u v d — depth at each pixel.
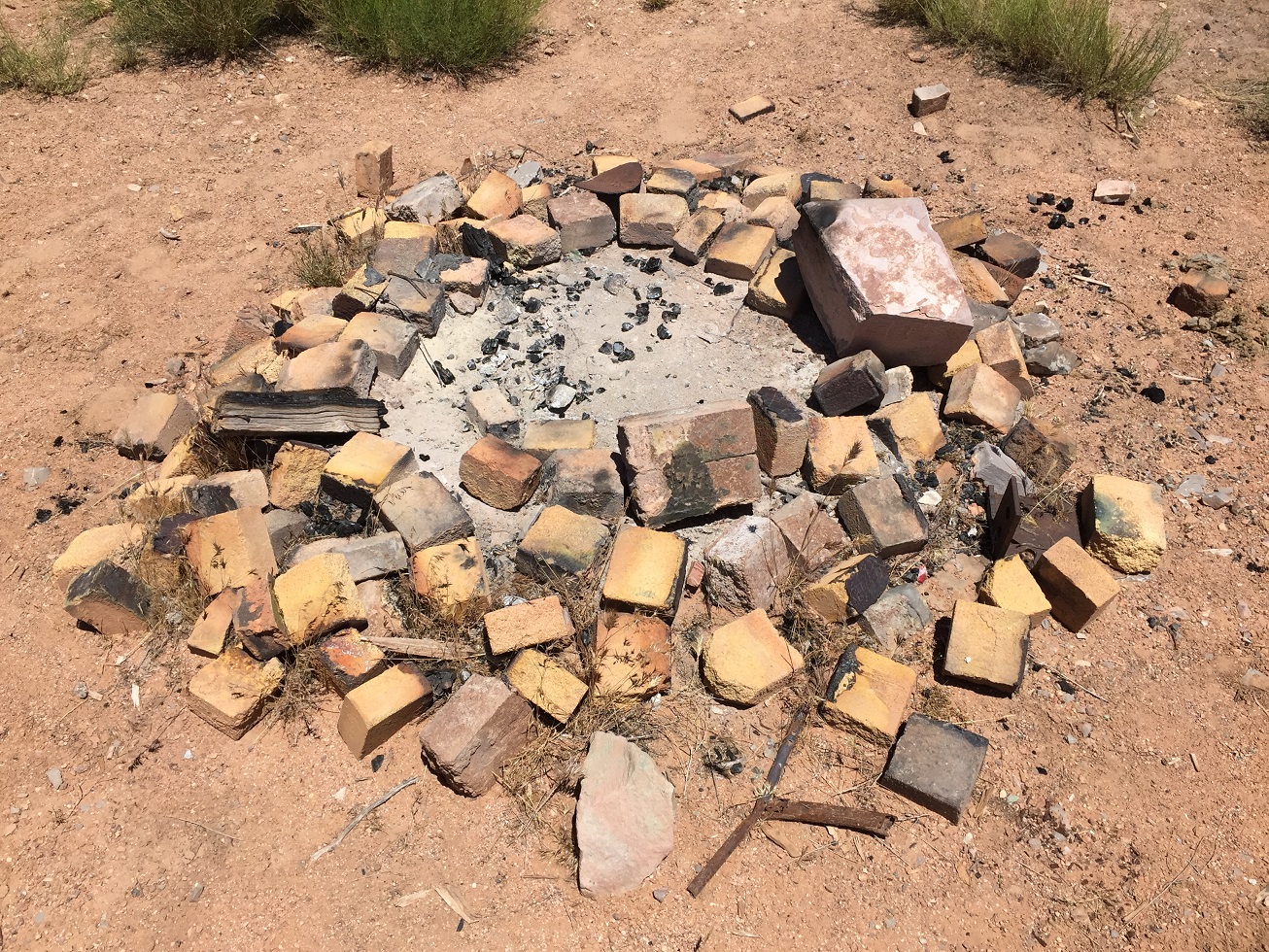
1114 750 1.51
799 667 1.53
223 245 2.31
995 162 2.55
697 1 3.20
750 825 1.40
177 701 1.53
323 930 1.32
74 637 1.62
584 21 3.12
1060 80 2.77
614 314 2.05
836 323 1.93
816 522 1.66
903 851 1.40
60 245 2.31
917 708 1.54
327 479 1.69
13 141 2.62
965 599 1.67
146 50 2.94
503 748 1.44
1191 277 2.17
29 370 2.04
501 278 2.11
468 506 1.73
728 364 1.97
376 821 1.41
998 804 1.45
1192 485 1.85
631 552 1.59
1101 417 1.97
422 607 1.58
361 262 2.20
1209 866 1.40
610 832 1.34
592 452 1.71
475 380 1.92
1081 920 1.35
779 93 2.79
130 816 1.42
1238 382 2.04
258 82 2.83
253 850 1.39
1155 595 1.70
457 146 2.60
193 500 1.68
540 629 1.50
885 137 2.63
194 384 2.00
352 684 1.49
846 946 1.32
